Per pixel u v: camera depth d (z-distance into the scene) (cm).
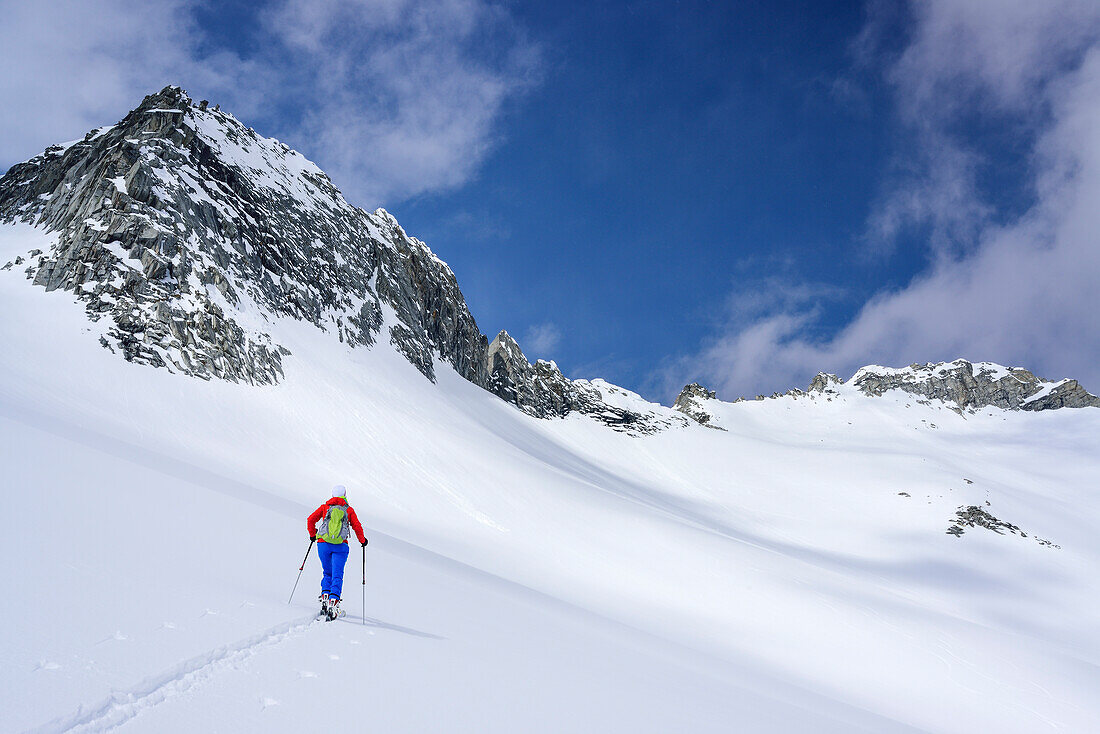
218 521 1437
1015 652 4400
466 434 7506
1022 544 12181
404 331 10588
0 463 1218
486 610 1365
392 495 4962
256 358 6006
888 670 3684
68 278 5506
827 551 11331
